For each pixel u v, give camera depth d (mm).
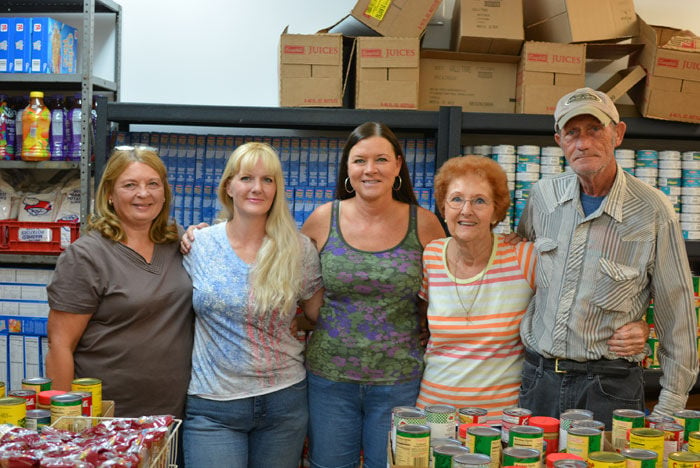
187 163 2814
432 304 2041
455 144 2600
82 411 1499
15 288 2871
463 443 1448
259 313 2004
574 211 1921
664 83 2646
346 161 2234
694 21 3166
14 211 2996
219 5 3133
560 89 2654
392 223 2160
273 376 2051
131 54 3148
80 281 2002
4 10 3219
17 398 1444
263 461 2102
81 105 2871
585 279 1866
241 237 2088
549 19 2752
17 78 2861
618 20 2680
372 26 2648
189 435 2051
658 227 1858
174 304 2068
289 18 3133
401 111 2609
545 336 1900
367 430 2111
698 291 2705
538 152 2707
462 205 1912
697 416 1511
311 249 2156
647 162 2744
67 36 3037
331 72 2635
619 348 1839
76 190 2973
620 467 1263
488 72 2768
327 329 2125
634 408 1861
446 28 3062
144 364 2012
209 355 2053
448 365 1997
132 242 2088
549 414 1900
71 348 2021
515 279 2002
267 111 2625
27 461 1187
